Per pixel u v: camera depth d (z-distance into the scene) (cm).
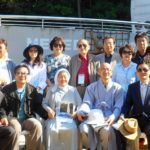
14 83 396
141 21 803
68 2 1149
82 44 446
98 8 1157
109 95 411
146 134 380
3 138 368
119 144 386
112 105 411
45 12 1098
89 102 410
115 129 387
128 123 380
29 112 395
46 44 614
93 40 627
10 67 454
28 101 394
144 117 396
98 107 411
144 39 456
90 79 444
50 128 395
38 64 452
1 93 388
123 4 1160
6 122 373
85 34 625
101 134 387
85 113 403
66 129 394
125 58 434
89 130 391
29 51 451
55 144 394
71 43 620
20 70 390
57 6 1100
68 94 414
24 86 395
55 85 418
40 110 399
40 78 448
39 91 441
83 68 446
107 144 386
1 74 444
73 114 407
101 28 635
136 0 810
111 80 423
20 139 400
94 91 414
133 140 380
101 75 410
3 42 451
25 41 611
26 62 452
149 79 405
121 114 403
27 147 388
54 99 411
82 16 1149
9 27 609
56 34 617
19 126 376
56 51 452
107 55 453
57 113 408
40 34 614
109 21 636
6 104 389
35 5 1092
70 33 620
